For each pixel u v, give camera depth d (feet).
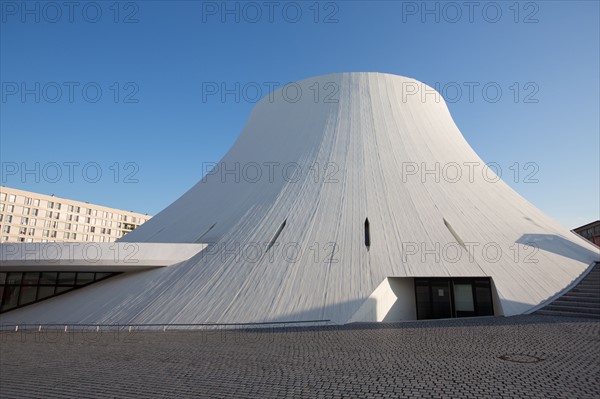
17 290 45.60
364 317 34.68
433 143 53.21
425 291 39.58
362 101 55.88
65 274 45.78
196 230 49.16
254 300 36.17
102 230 233.55
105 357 24.57
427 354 22.06
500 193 50.16
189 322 35.24
